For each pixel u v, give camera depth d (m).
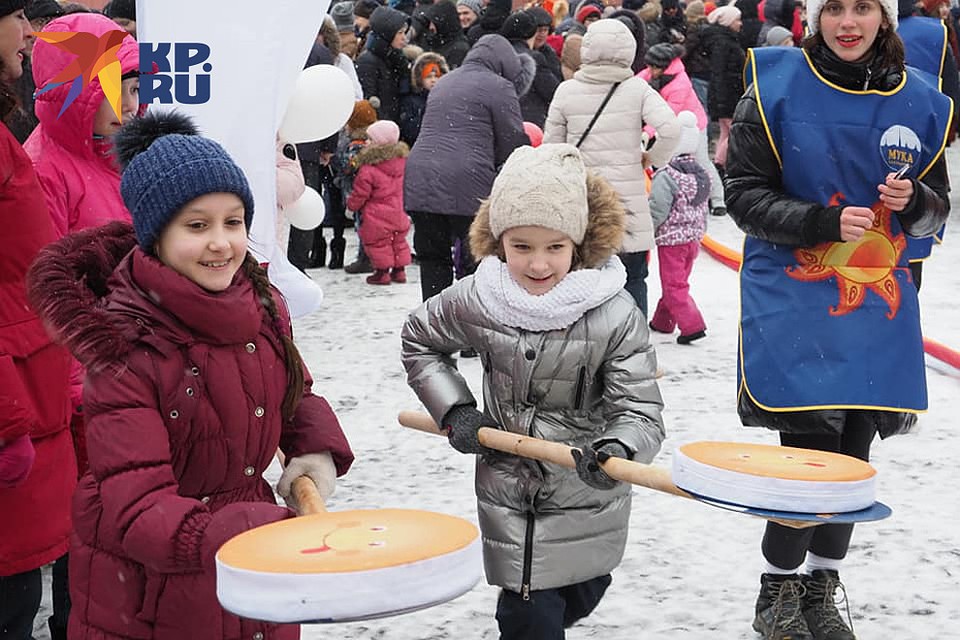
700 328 7.43
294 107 5.21
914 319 3.58
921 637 3.63
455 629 3.75
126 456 2.24
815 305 3.54
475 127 7.23
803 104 3.49
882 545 4.34
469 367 7.12
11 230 3.02
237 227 2.40
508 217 2.94
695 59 13.78
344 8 11.69
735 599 3.92
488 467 3.08
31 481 3.14
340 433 2.65
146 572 2.34
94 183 3.65
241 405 2.40
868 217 3.35
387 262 9.52
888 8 3.40
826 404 3.49
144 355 2.31
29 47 3.81
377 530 2.04
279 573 1.84
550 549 3.01
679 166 7.36
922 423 5.78
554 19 14.75
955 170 15.40
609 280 3.00
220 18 4.14
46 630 3.77
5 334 3.05
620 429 2.89
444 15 11.85
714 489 2.50
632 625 3.74
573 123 6.71
